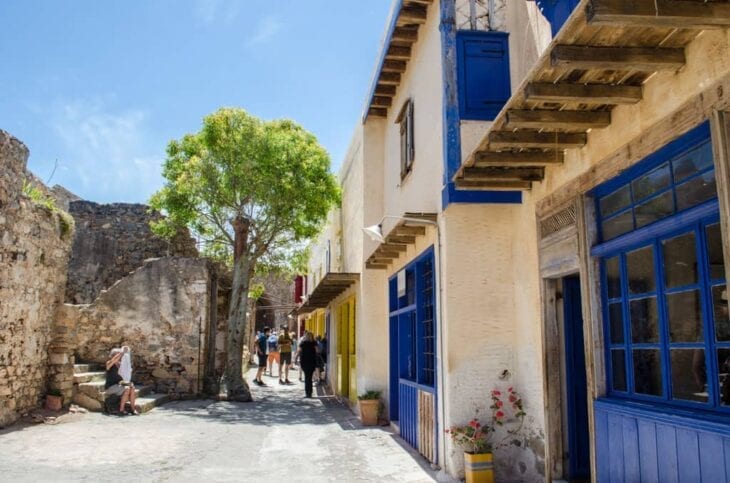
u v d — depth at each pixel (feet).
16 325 32.30
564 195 18.92
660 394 14.75
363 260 40.55
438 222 24.80
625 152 15.37
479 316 23.13
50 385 37.35
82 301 62.95
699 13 10.82
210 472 23.84
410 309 30.71
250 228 54.34
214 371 53.06
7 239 30.91
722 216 11.79
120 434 31.83
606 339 17.07
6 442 28.22
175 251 66.08
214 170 51.49
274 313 126.31
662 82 13.80
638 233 15.26
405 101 33.01
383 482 22.50
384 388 39.32
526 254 22.21
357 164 45.44
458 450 22.25
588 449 20.21
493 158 18.76
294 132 54.44
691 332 13.62
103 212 65.82
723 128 11.92
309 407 46.50
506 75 24.57
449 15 24.84
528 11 23.94
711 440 12.24
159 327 49.67
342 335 52.42
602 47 12.71
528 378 21.90
